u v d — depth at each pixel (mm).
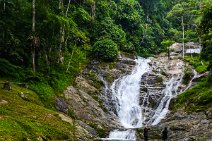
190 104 37469
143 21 70312
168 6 83625
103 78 46188
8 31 38000
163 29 75562
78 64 47062
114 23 61875
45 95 36000
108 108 41219
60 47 43250
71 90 40281
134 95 44469
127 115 41438
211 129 30266
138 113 41688
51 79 39344
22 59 38625
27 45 39750
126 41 60312
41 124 28141
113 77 47031
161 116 39656
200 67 48031
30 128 26266
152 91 44781
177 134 31688
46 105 34750
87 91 42062
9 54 38250
